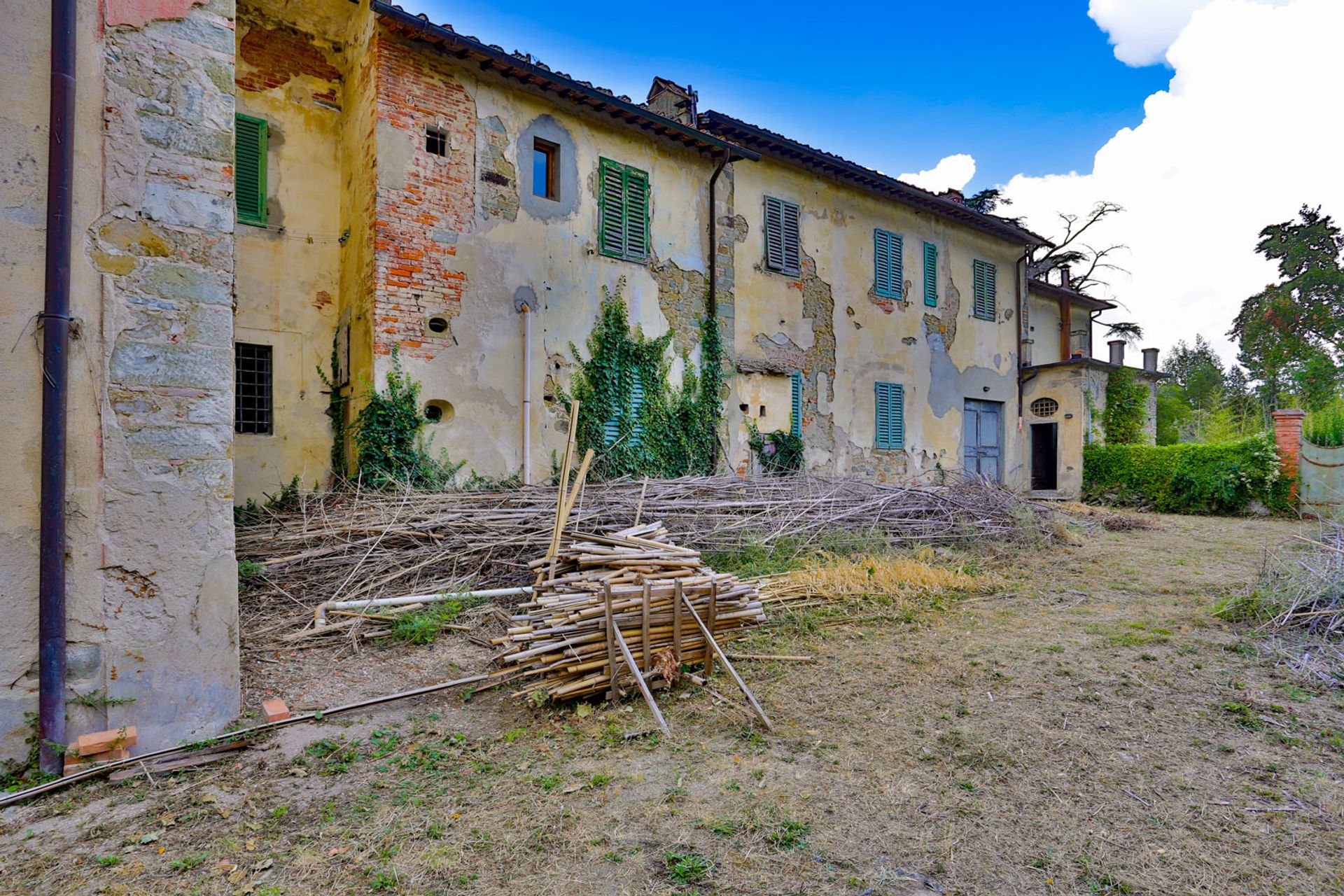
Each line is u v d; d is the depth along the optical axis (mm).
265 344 8156
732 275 10930
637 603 3904
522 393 8539
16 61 2936
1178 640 5016
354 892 2223
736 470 10805
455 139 8062
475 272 8195
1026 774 3033
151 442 3203
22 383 2930
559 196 8945
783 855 2420
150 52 3225
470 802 2793
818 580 6305
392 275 7559
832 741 3375
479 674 4309
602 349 9266
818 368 12297
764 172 11602
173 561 3260
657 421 9812
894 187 13023
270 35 8242
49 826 2602
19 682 2941
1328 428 13117
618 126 9594
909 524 8609
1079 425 15914
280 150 8305
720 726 3555
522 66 8062
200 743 3227
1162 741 3371
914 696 3975
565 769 3086
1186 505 14242
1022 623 5555
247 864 2365
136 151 3178
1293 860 2385
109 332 3100
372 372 7473
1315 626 5008
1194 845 2479
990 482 11133
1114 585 6988
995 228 15281
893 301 13594
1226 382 32750
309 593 5457
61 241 2955
